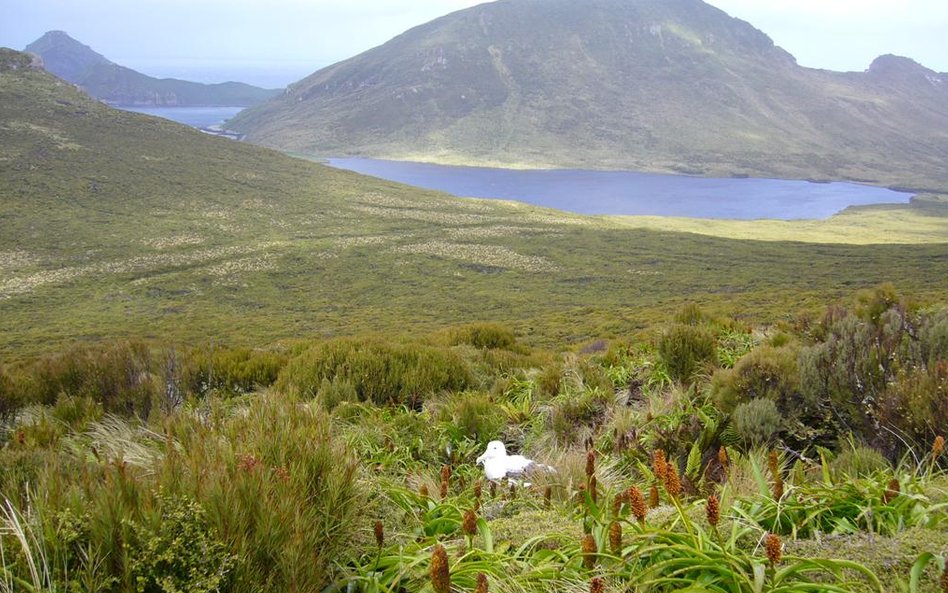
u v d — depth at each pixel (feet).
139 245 387.34
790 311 100.48
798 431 14.49
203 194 532.73
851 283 290.35
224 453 8.36
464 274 347.15
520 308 255.50
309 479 8.44
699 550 6.65
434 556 5.96
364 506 8.72
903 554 6.80
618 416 16.90
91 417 20.67
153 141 642.22
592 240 455.22
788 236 593.01
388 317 231.91
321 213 518.37
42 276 313.12
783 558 6.76
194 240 405.59
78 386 25.86
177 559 6.26
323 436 9.59
